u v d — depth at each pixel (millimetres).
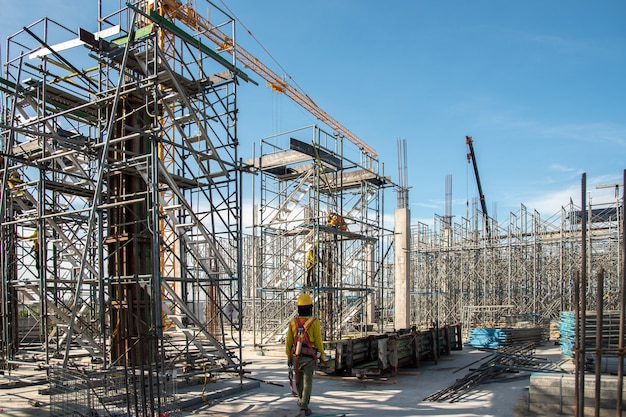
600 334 5969
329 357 14344
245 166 11453
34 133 9406
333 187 21688
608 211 25484
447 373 12820
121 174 11492
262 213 20234
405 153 27062
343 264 22484
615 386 7727
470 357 15953
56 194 14062
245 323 27422
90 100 12992
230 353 11055
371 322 30422
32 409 8477
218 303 13328
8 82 12531
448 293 29703
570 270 24938
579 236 24359
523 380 11453
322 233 20156
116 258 10797
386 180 22406
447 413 8430
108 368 9695
